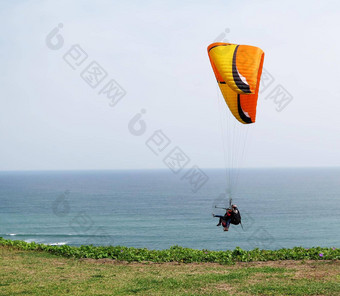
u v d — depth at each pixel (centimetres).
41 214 10688
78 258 1512
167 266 1366
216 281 1130
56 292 1029
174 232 7694
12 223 9012
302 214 10494
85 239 6950
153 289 1055
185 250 1588
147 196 16988
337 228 8125
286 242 6644
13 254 1574
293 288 1041
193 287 1071
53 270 1288
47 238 7056
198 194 18000
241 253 1498
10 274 1224
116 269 1312
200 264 1401
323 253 1470
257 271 1255
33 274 1229
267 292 1013
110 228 8269
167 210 11538
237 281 1127
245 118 1515
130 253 1520
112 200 14925
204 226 8444
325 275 1178
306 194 17488
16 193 19050
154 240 6856
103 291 1040
